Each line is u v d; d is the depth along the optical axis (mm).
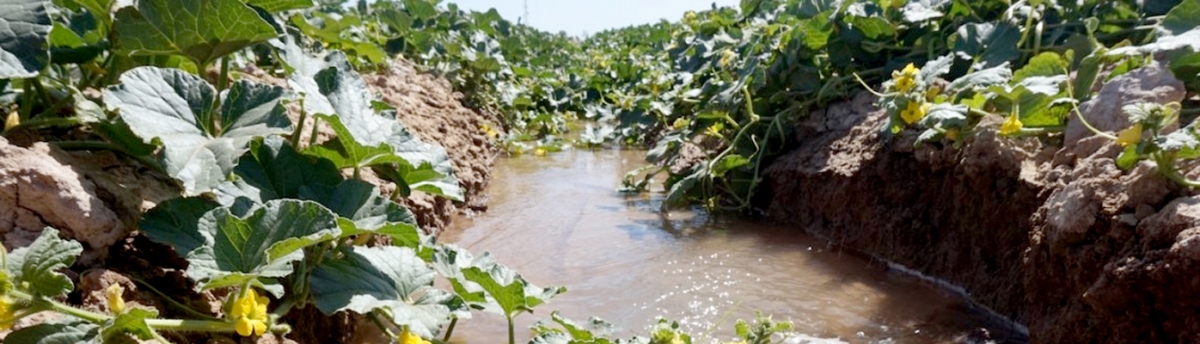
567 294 3264
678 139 5535
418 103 5691
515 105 9438
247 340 1941
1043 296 2713
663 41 14594
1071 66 3805
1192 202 2232
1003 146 3117
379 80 5672
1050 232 2621
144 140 1912
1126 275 2248
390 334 2281
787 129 4969
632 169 6465
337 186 2215
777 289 3361
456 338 2754
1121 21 4094
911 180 3729
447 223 4289
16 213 1778
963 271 3320
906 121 3459
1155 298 2191
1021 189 2982
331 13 7621
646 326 2953
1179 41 2861
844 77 4852
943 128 3326
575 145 7926
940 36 4645
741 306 3158
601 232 4285
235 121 2188
